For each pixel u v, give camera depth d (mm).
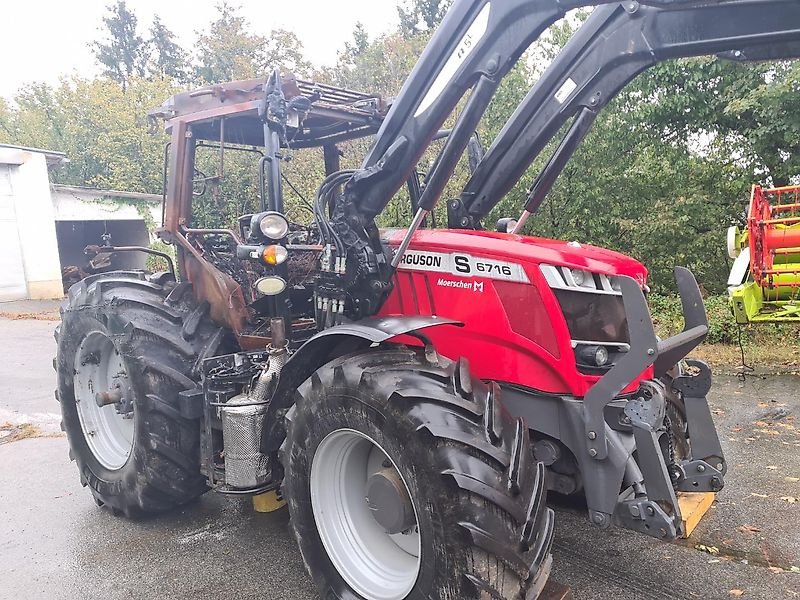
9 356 9156
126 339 3455
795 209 6883
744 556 3033
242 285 3584
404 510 2430
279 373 2844
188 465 3441
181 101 3631
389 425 2266
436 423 2172
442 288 2814
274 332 3105
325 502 2688
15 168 16969
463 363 2449
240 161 5074
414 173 3963
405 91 2670
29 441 5230
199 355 3506
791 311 5992
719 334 7621
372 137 4871
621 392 2500
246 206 5043
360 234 2895
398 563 2588
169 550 3326
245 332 3477
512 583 2109
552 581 2586
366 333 2404
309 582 2967
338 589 2629
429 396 2244
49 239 17672
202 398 3311
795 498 3604
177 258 3957
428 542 2189
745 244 6809
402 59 17672
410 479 2230
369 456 2738
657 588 2791
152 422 3363
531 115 3195
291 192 8297
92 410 4023
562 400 2525
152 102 27797
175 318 3631
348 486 2729
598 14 2842
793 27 2088
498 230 3658
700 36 2375
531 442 2646
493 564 2084
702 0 2096
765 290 6336
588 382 2527
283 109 2986
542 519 2242
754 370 6574
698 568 2941
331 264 2965
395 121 2732
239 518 3701
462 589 2088
